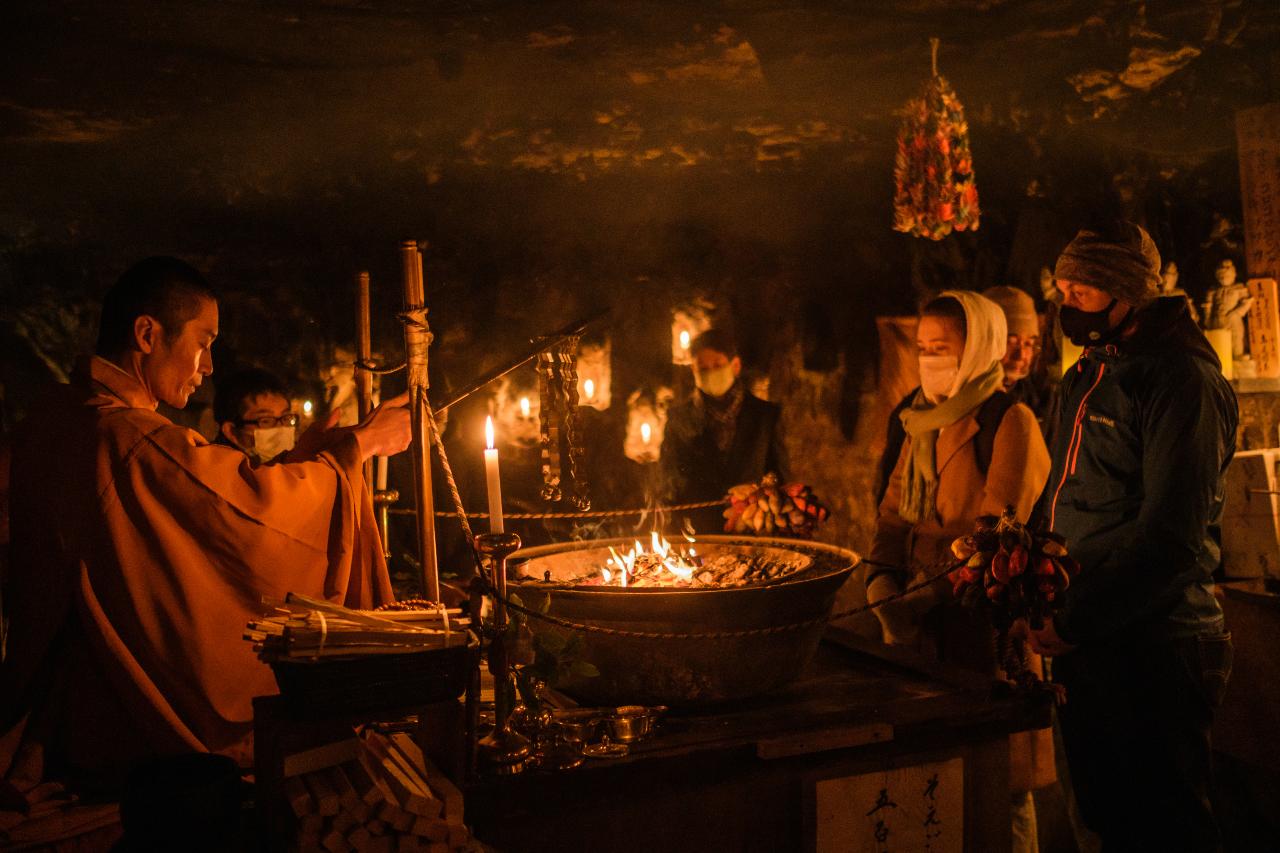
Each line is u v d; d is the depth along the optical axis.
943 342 2.72
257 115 3.98
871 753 1.88
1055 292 4.10
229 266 4.55
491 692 2.03
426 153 4.43
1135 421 2.20
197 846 1.50
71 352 4.50
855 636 2.37
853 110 4.30
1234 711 2.99
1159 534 2.10
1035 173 4.39
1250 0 3.48
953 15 3.42
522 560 2.13
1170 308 2.24
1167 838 2.20
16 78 3.47
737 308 4.90
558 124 4.32
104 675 1.89
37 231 4.48
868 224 4.91
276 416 2.96
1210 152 4.18
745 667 1.84
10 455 2.00
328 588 2.00
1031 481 2.59
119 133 3.99
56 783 1.79
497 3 3.18
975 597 1.93
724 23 3.39
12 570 1.94
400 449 2.16
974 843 2.00
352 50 3.48
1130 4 3.43
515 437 4.37
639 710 1.76
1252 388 3.76
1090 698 2.26
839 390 4.91
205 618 1.89
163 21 3.16
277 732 1.55
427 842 1.52
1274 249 3.85
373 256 4.68
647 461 4.44
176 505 1.88
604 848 1.73
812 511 2.79
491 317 4.68
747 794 1.81
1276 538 3.13
